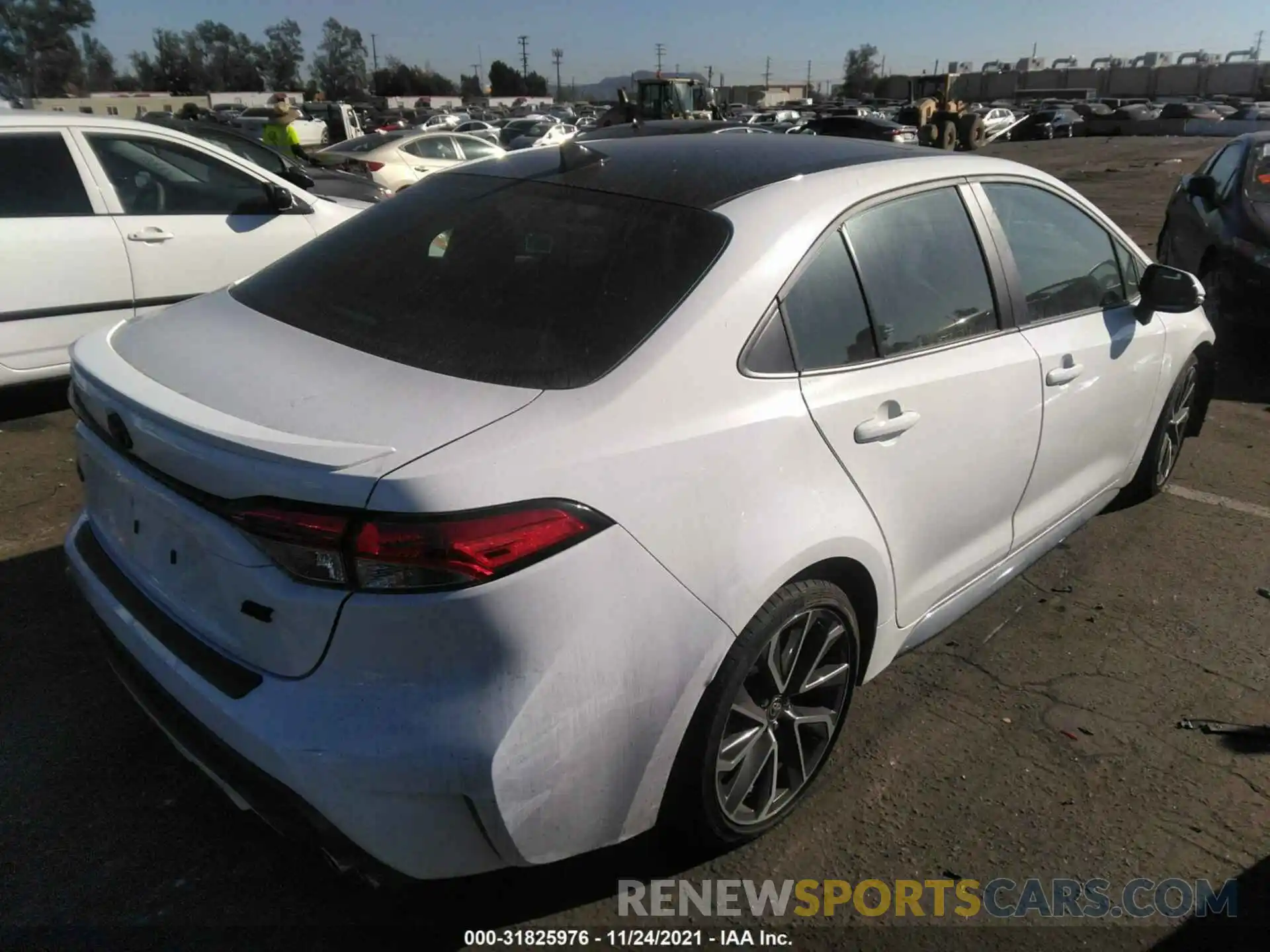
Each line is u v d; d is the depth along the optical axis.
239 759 1.92
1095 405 3.47
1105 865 2.48
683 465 2.02
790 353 2.31
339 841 1.86
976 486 2.89
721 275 2.24
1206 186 7.63
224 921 2.23
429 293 2.35
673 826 2.28
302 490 1.75
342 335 2.26
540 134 33.38
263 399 1.99
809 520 2.25
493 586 1.75
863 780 2.74
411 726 1.77
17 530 3.98
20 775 2.63
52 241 5.03
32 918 2.21
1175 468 4.96
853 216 2.56
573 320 2.17
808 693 2.51
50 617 3.36
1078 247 3.49
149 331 2.47
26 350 5.02
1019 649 3.39
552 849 1.96
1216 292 7.11
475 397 1.95
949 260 2.86
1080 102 61.03
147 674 2.15
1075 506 3.63
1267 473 4.95
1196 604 3.71
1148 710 3.08
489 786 1.79
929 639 3.05
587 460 1.88
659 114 29.00
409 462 1.75
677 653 2.01
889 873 2.44
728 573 2.08
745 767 2.36
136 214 5.36
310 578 1.77
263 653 1.89
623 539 1.91
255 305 2.51
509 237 2.48
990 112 43.25
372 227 2.76
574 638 1.84
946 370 2.71
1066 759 2.85
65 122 5.17
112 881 2.32
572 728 1.87
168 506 2.00
